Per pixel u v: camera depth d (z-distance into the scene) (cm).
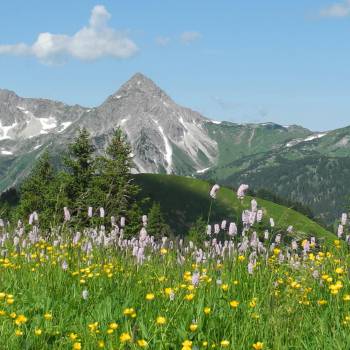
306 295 265
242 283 277
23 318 237
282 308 236
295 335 221
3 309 267
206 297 254
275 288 269
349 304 250
